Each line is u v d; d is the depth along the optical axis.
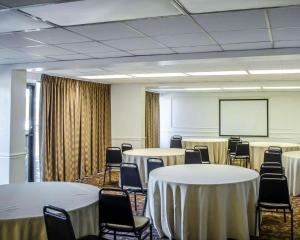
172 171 4.52
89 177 8.24
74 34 3.65
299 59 4.69
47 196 3.32
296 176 6.21
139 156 6.43
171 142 9.93
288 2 2.57
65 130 7.62
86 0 2.54
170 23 3.20
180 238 3.78
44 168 7.03
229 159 9.72
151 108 11.76
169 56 4.79
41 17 3.01
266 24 3.21
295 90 10.88
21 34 3.67
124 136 9.27
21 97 5.83
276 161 6.52
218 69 6.24
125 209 3.07
